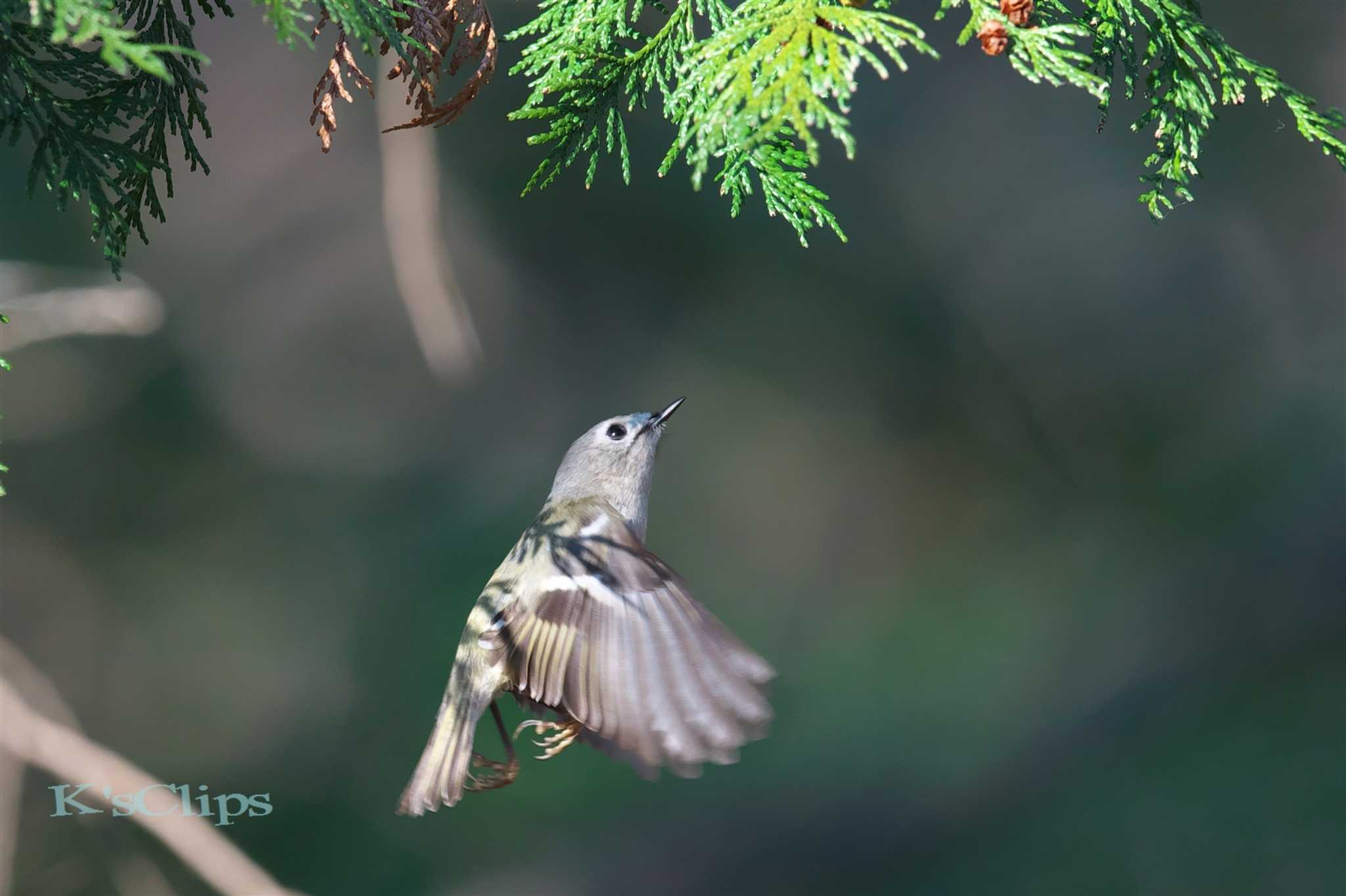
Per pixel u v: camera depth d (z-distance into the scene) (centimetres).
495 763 480
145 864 997
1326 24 1434
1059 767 1305
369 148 1479
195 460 1504
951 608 1588
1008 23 357
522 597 476
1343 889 1143
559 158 419
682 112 395
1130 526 1597
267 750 1358
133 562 1475
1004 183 1555
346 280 1512
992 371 1644
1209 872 1173
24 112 382
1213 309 1630
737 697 416
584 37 419
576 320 1494
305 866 1263
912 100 1523
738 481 1659
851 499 1673
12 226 1237
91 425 1473
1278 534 1434
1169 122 415
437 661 1355
